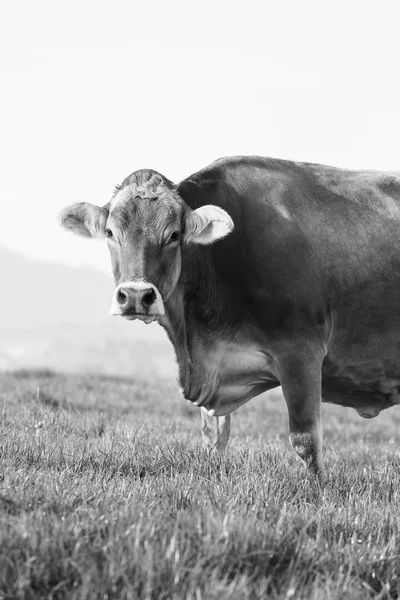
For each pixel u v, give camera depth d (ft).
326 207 34.01
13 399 54.95
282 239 32.65
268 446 40.63
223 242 32.91
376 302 33.83
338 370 34.40
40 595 16.79
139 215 30.17
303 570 18.92
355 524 22.70
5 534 18.28
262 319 32.35
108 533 19.33
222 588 16.75
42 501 21.47
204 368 33.73
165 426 49.49
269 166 34.68
